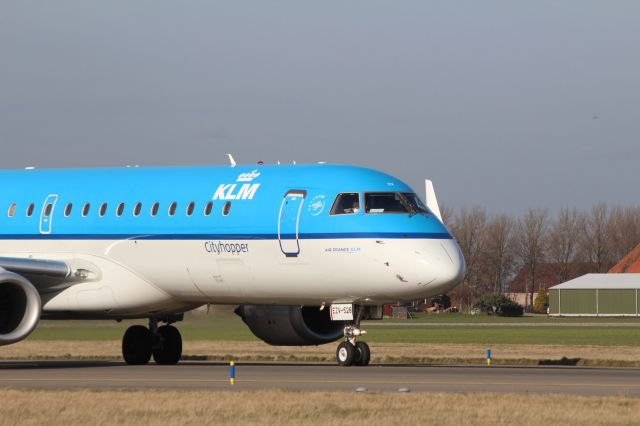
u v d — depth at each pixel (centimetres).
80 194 10094
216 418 5594
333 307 9194
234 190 9456
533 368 9350
